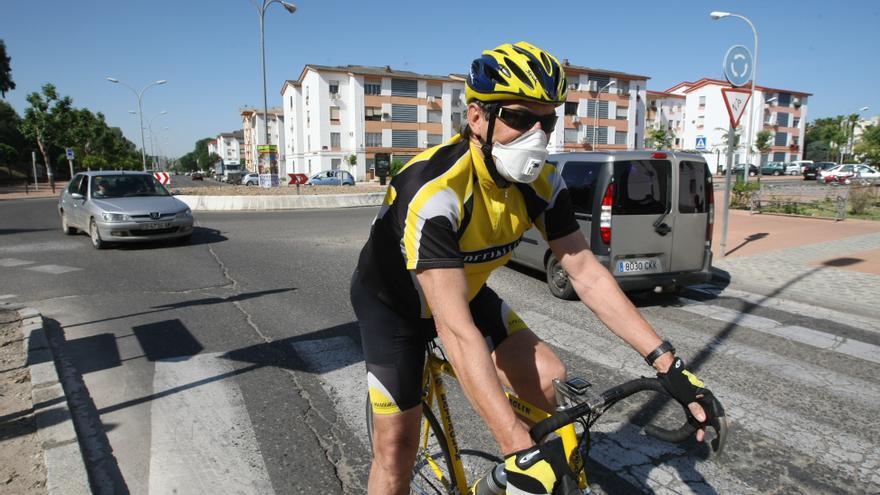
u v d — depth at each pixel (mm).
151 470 2760
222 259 8727
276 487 2633
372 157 57188
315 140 57344
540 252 6527
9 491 2461
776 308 6012
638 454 2914
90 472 2734
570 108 57438
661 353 1541
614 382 3883
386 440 1869
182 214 10164
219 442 3037
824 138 69938
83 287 6742
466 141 1587
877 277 7289
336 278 7309
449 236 1438
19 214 17062
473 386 1325
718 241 10641
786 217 15188
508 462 1254
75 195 10867
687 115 68625
